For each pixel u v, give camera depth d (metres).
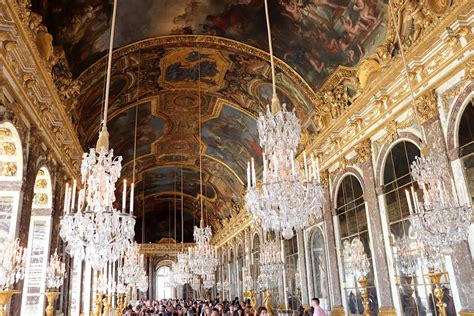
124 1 12.66
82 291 19.67
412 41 10.02
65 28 11.77
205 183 33.94
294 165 6.29
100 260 5.66
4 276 7.73
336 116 14.16
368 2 11.34
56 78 11.92
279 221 6.19
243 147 24.48
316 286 15.60
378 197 11.55
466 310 7.92
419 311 9.52
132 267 18.58
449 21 8.55
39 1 10.09
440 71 9.13
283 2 13.09
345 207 13.65
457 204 6.82
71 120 14.95
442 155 8.89
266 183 6.21
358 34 12.32
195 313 23.95
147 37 15.06
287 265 19.03
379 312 10.96
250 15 14.20
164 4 13.59
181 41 15.74
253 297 20.77
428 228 6.46
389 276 10.81
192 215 45.16
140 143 24.83
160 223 44.84
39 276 11.37
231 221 32.62
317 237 15.67
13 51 8.03
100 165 5.77
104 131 5.98
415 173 7.02
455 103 8.74
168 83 19.02
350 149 13.15
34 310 11.08
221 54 16.73
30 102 9.34
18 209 8.90
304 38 14.05
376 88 11.20
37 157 10.39
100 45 13.91
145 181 33.19
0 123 7.77
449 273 8.51
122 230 5.73
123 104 19.20
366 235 12.16
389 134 11.12
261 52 15.77
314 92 15.30
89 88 15.38
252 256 26.39
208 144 26.31
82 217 5.61
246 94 19.36
